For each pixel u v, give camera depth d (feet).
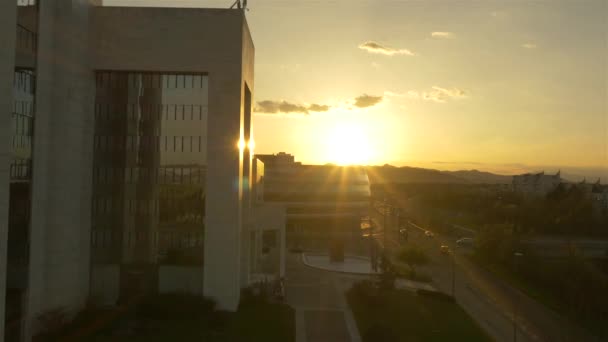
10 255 86.58
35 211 93.86
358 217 271.28
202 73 120.16
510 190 457.27
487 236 207.62
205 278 118.21
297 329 114.32
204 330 103.65
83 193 115.44
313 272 188.34
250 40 148.05
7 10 74.59
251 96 153.69
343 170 283.18
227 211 118.62
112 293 119.24
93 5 118.32
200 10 119.03
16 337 88.22
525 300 144.66
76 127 110.01
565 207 283.59
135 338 96.53
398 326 115.03
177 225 120.37
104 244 119.75
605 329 114.32
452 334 108.99
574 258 155.12
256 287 143.23
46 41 96.99
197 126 120.78
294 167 287.07
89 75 117.29
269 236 235.81
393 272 163.43
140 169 120.78
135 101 120.98
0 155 73.36
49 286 99.81
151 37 118.52
